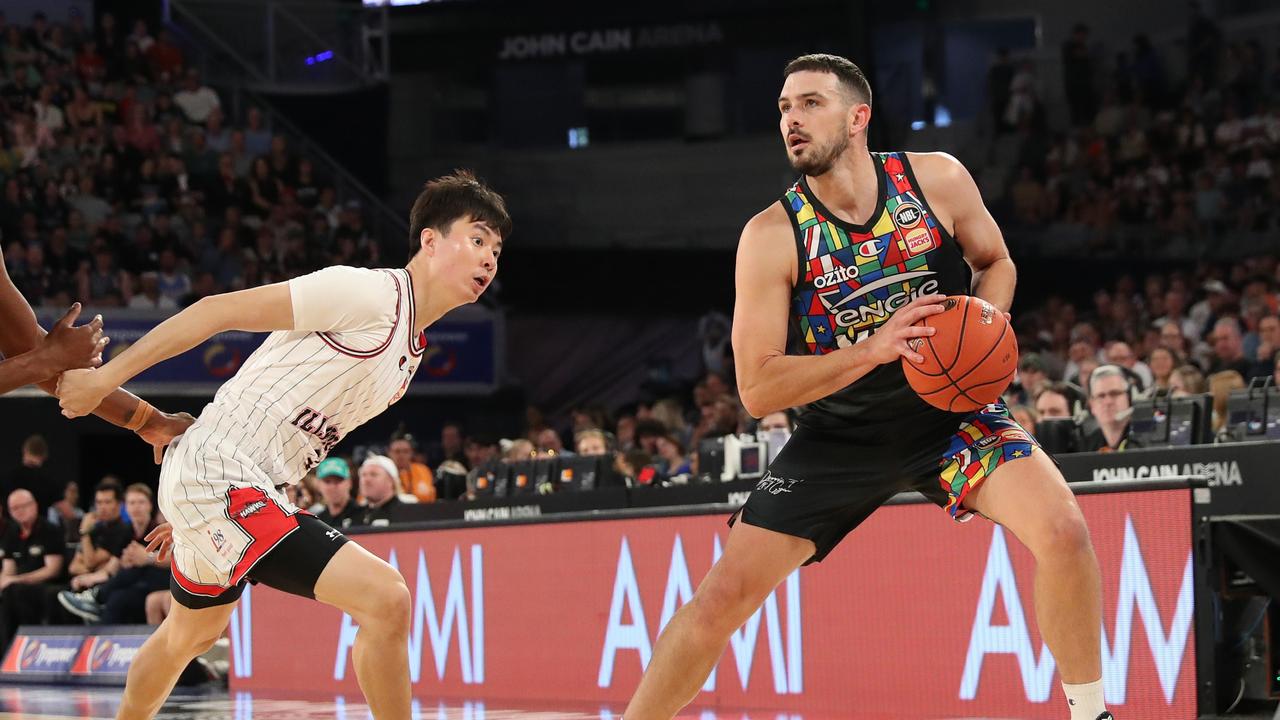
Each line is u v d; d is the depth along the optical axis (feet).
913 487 11.52
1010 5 65.62
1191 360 34.81
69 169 54.95
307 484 31.86
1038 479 10.79
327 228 58.39
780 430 24.79
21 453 48.08
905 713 17.85
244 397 11.55
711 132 67.10
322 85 64.85
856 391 11.06
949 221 11.26
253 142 60.44
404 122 70.54
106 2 62.39
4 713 21.75
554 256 66.39
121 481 53.16
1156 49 63.16
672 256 64.44
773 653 19.31
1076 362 35.12
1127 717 16.38
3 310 12.30
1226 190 53.93
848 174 11.11
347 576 11.20
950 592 17.53
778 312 11.18
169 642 12.43
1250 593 16.40
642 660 20.43
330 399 11.65
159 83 60.39
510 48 69.67
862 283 11.14
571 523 21.56
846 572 18.57
